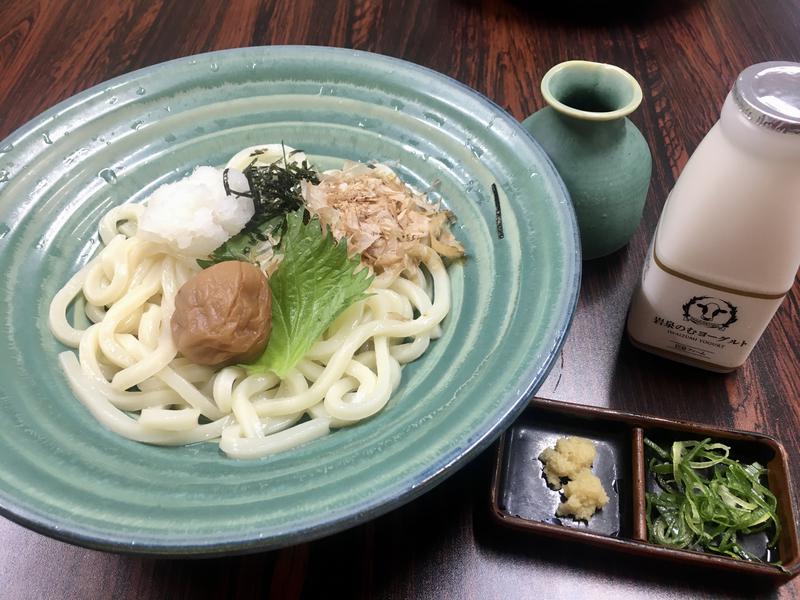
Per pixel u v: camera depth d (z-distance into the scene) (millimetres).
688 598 265
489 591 268
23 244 335
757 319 292
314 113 390
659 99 474
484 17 539
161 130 382
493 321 294
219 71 385
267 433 302
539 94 474
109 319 327
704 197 264
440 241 347
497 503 275
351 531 281
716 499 279
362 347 336
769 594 264
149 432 286
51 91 474
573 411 301
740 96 242
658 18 541
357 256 323
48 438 261
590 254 372
